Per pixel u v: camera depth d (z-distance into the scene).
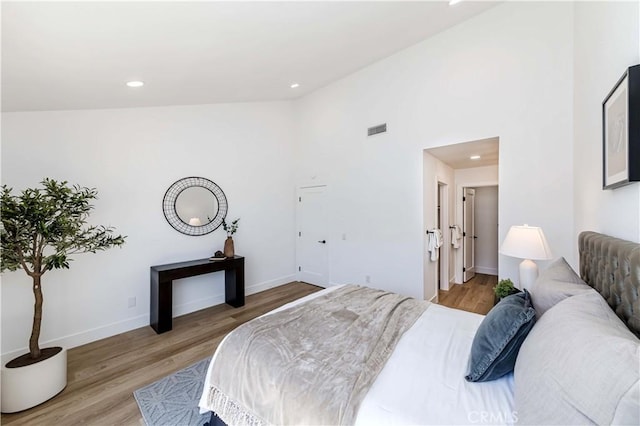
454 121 3.25
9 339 2.49
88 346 2.82
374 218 4.05
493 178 4.82
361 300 2.24
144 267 3.35
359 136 4.18
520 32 2.80
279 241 4.98
